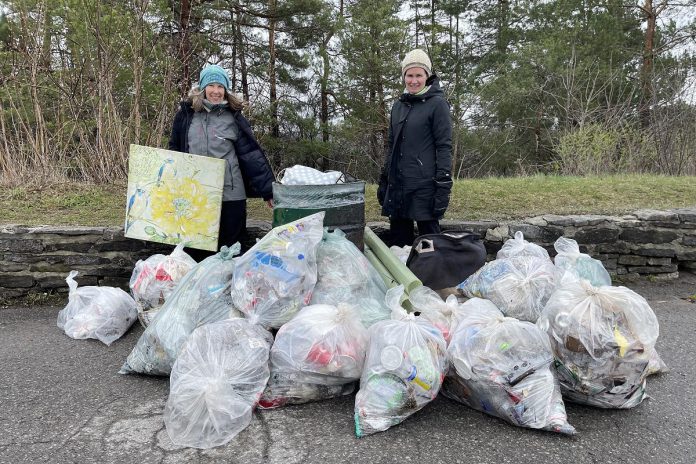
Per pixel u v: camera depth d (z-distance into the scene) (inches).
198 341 96.5
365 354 99.5
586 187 240.1
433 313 109.8
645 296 165.8
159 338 107.6
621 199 218.2
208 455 84.0
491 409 94.3
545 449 85.9
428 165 144.6
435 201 144.1
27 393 103.6
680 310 152.3
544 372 92.4
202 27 523.2
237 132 151.2
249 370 94.9
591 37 665.6
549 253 176.9
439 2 842.2
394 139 150.3
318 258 117.3
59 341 130.2
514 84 671.1
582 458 83.6
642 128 480.4
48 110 268.8
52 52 268.2
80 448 85.6
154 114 277.1
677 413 97.0
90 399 101.3
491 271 121.6
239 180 153.4
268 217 193.9
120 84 274.4
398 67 605.6
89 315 132.6
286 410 97.3
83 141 252.5
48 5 254.1
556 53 643.5
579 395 95.2
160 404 99.6
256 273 108.3
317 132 689.6
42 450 85.0
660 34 673.6
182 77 290.4
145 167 149.0
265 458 83.2
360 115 658.2
